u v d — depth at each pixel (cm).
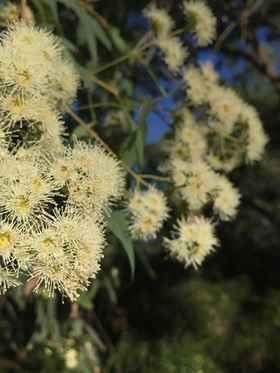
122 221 19
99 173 16
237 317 91
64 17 32
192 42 31
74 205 16
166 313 90
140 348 77
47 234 14
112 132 27
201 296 91
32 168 15
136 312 90
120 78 31
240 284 102
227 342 88
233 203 21
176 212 22
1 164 15
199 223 20
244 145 25
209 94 25
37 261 14
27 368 38
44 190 15
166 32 26
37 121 16
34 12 25
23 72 16
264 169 102
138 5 36
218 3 37
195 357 77
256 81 53
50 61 18
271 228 100
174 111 26
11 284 14
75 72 21
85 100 28
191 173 21
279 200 109
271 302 94
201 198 21
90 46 27
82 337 35
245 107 25
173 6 33
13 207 14
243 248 109
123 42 29
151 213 19
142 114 22
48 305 33
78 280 15
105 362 47
